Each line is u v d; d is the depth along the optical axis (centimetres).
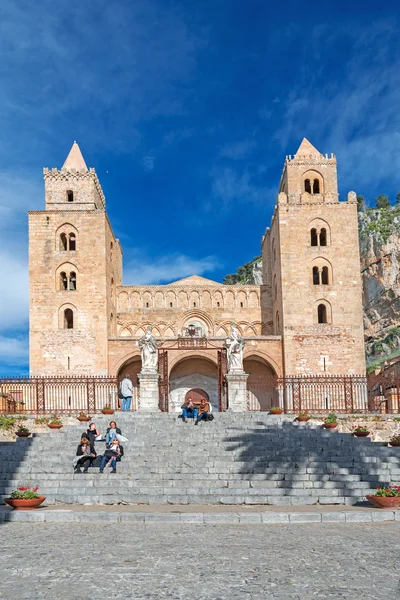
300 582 1053
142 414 3784
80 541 1446
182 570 1141
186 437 2986
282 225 6406
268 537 1488
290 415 3878
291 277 6284
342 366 6116
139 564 1191
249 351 6166
